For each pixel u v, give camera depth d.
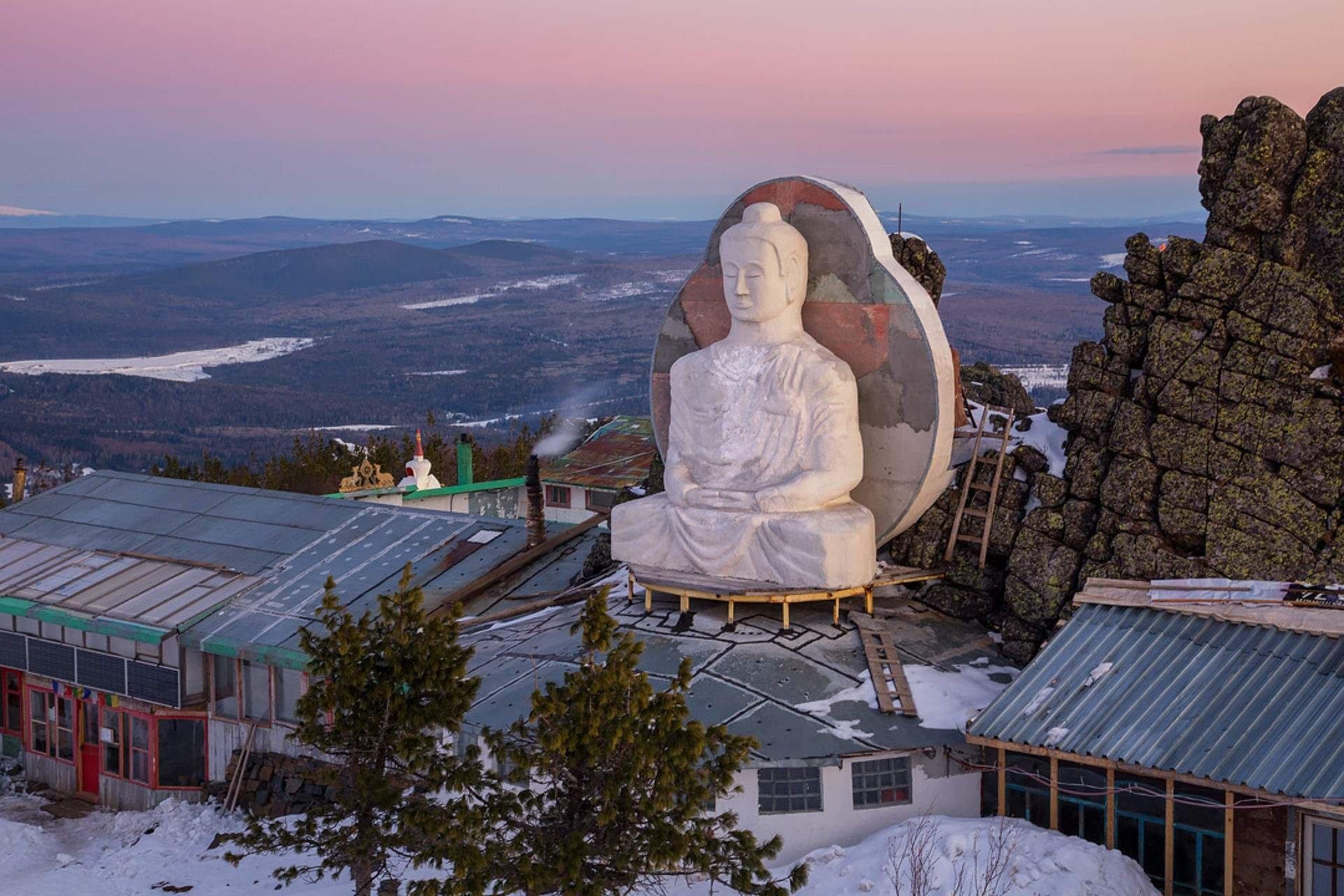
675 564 22.31
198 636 26.69
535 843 15.60
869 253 21.81
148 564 30.53
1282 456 19.16
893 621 22.02
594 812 15.66
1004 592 21.94
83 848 26.02
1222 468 19.62
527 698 20.64
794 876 15.90
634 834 15.54
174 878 23.42
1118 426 20.70
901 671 20.33
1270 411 19.30
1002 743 18.00
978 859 17.38
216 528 31.89
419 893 15.49
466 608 27.08
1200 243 20.38
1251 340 19.52
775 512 21.36
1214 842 16.97
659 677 20.38
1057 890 16.45
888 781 19.20
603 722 15.43
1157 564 20.02
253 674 26.75
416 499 41.75
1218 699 17.23
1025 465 22.17
